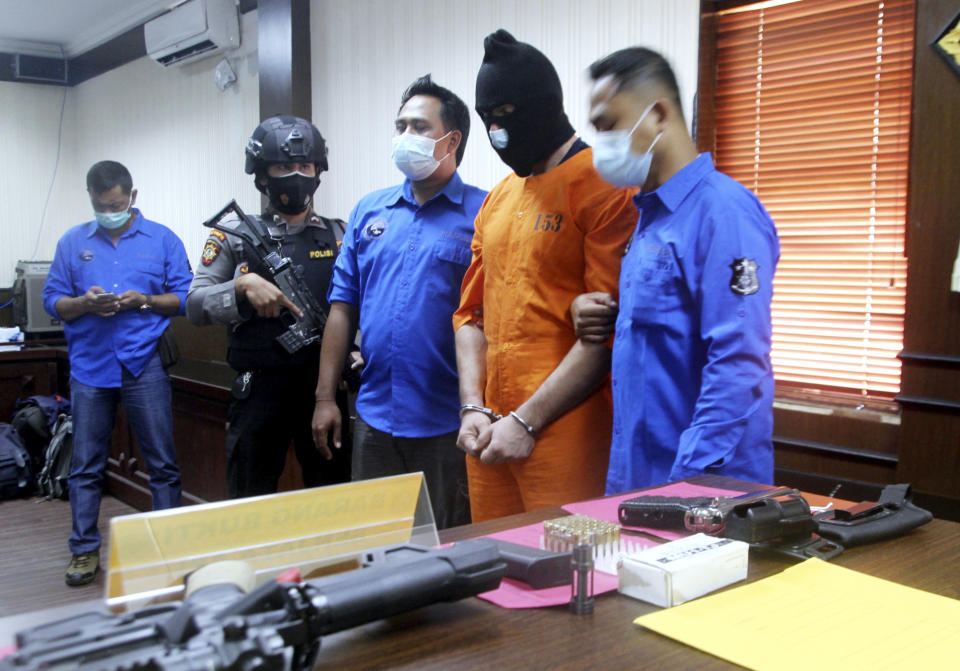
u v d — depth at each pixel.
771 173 2.45
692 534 0.89
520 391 1.63
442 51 3.30
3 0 5.39
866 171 2.25
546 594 0.75
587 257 1.58
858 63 2.24
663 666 0.60
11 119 6.53
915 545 0.91
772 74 2.41
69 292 3.11
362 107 3.74
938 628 0.66
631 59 1.33
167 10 5.30
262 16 4.11
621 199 1.54
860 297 2.29
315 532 0.71
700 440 1.21
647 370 1.36
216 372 3.96
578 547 0.71
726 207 1.29
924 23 1.95
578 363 1.53
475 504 1.72
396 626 0.68
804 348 2.42
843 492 2.18
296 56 3.96
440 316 2.00
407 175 2.00
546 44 2.88
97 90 6.50
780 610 0.70
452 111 2.02
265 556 0.69
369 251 2.14
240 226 2.50
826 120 2.31
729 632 0.65
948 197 1.94
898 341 2.23
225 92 4.98
